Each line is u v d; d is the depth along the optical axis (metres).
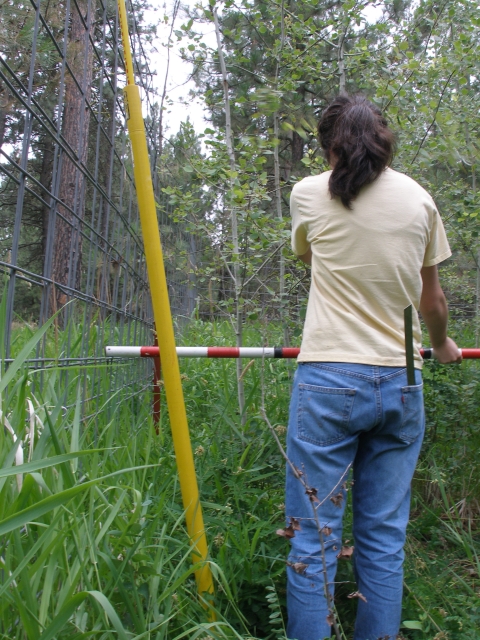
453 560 2.52
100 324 2.87
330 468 1.76
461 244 4.21
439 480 2.80
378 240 1.79
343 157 1.84
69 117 4.25
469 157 3.67
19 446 1.37
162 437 3.01
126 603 1.51
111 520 1.59
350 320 1.77
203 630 1.55
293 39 3.90
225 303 3.58
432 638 1.86
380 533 1.84
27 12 2.81
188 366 4.88
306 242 2.08
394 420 1.79
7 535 1.32
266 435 2.94
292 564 1.66
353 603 2.21
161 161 4.47
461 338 4.91
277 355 2.84
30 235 10.79
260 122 4.23
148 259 1.91
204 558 1.87
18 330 3.18
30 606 1.26
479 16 3.73
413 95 3.58
